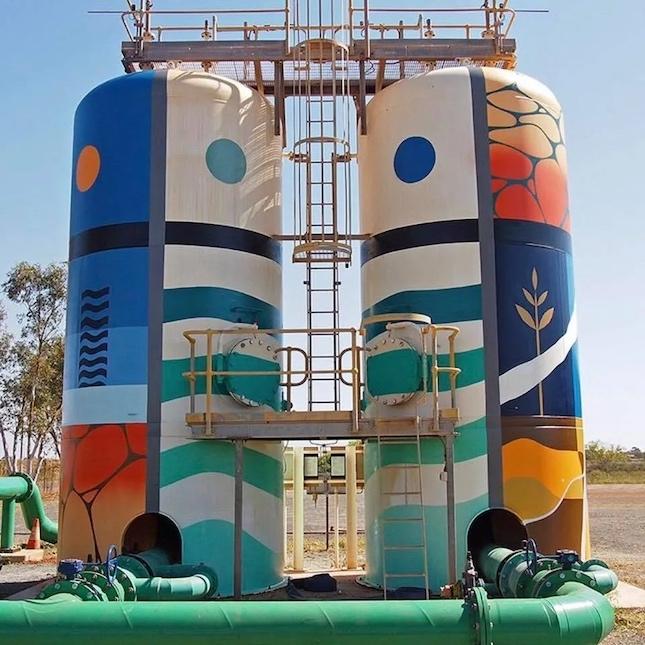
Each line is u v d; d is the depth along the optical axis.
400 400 13.16
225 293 14.25
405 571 13.61
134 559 11.10
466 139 14.32
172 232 14.09
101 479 13.55
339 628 7.78
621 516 34.66
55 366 42.50
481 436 13.42
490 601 8.09
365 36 15.80
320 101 15.32
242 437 12.89
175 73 14.76
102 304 14.06
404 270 14.35
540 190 14.37
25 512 22.17
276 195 15.66
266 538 14.27
